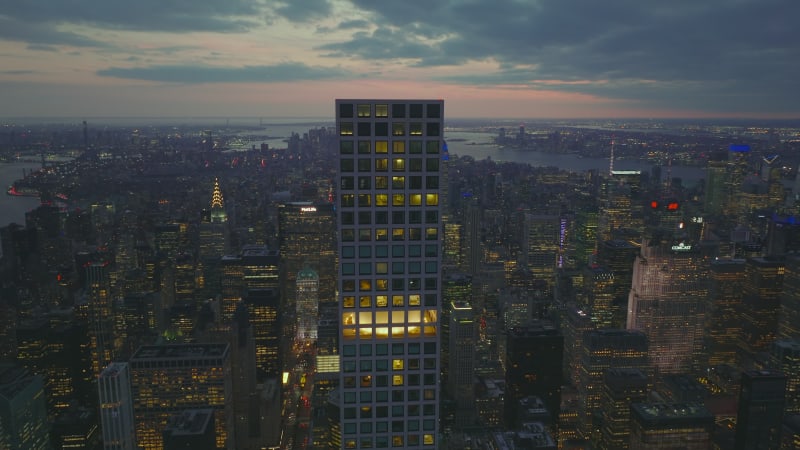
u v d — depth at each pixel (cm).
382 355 9631
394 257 9356
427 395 9794
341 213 9175
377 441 9888
